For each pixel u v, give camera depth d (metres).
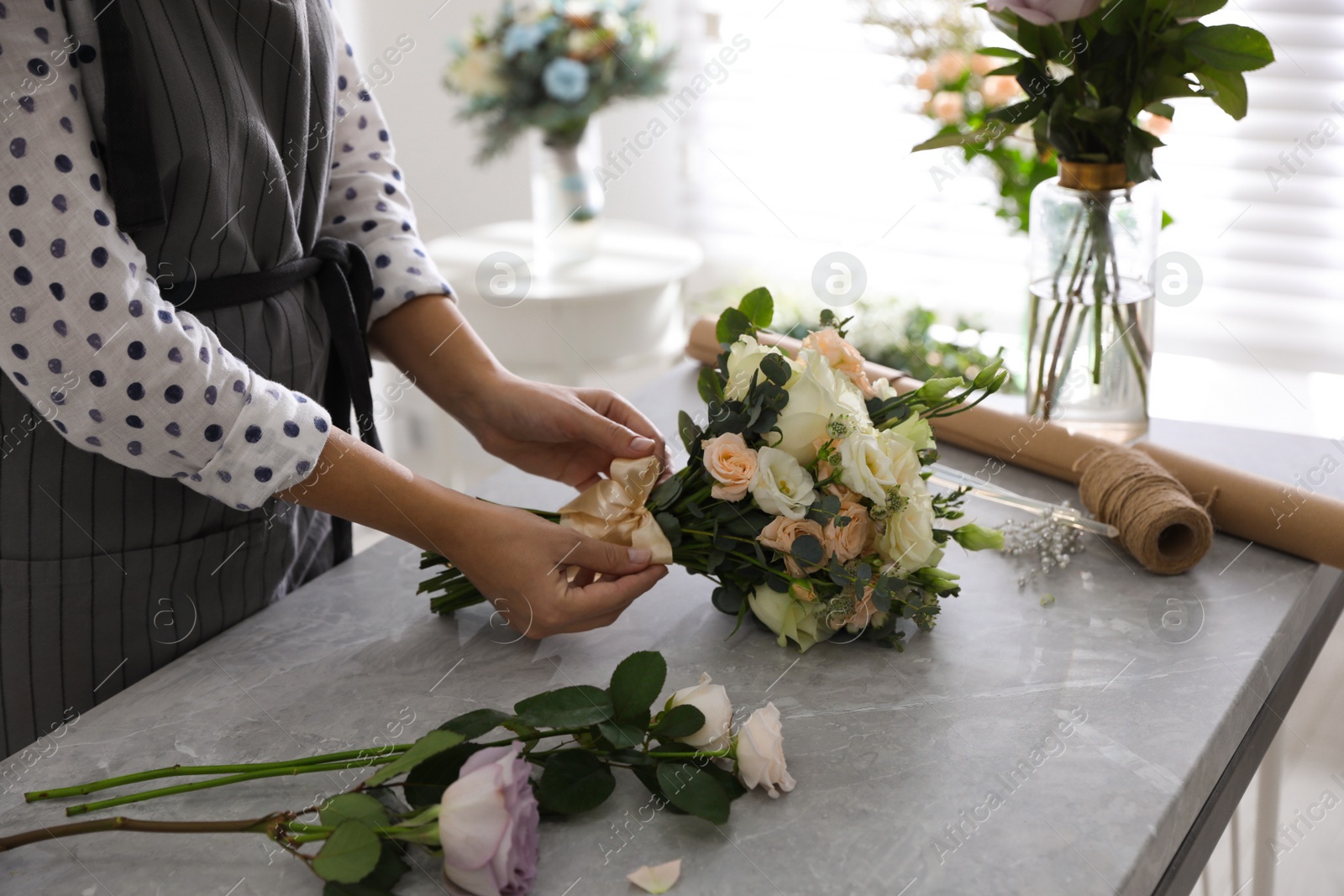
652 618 0.86
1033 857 0.61
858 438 0.76
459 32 2.62
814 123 2.41
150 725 0.73
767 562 0.79
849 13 2.29
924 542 0.75
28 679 0.81
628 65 2.16
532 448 0.96
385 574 0.92
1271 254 1.94
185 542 0.83
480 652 0.81
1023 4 0.90
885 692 0.76
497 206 2.78
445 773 0.61
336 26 0.93
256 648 0.82
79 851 0.63
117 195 0.68
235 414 0.69
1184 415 1.73
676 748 0.65
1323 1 1.79
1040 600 0.86
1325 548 0.88
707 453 0.77
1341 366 1.95
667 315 2.13
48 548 0.78
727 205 2.57
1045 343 1.05
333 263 0.89
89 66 0.68
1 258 0.62
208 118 0.74
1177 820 0.66
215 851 0.63
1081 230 0.99
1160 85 0.93
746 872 0.60
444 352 0.94
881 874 0.60
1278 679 0.82
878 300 2.28
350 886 0.58
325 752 0.70
